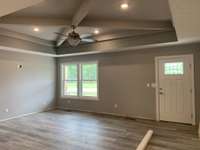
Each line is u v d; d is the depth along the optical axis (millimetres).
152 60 5359
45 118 5590
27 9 3365
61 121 5207
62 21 3922
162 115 5207
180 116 4934
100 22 3969
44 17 3836
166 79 5156
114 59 6051
